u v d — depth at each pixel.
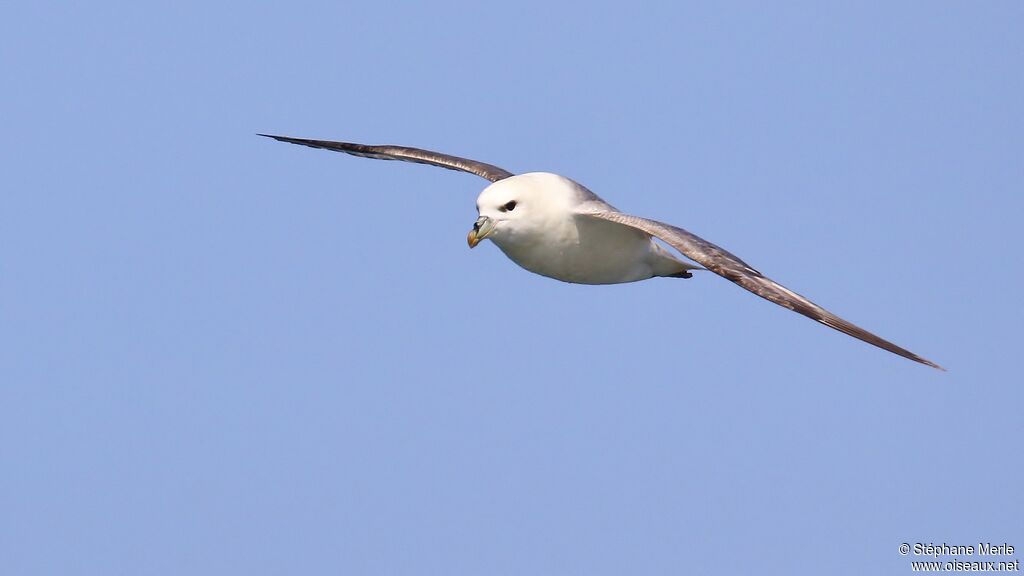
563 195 15.64
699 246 14.31
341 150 19.31
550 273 16.16
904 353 12.91
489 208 15.48
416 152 18.66
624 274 16.39
